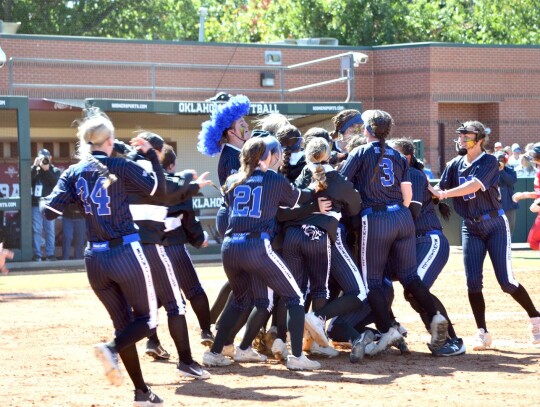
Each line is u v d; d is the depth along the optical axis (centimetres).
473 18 7269
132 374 1127
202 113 3491
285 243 1441
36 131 4016
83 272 2988
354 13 6769
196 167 3891
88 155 1133
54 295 2345
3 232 3194
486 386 1238
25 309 2080
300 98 5056
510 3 7050
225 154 1466
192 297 1497
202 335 1506
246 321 1461
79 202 1130
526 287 2370
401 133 5297
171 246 1461
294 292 1355
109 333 1736
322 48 5119
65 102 3706
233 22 7975
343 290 1466
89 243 1127
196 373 1307
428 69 5209
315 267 1446
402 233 1438
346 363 1427
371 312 1548
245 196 1330
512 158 4134
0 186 3222
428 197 1542
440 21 7162
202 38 5562
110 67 4559
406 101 5272
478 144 1528
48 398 1190
